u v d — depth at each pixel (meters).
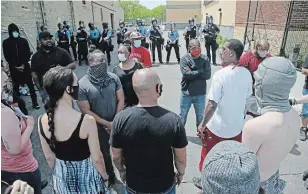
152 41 11.22
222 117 2.63
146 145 1.74
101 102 2.74
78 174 1.91
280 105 1.51
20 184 1.34
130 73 3.19
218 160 0.97
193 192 3.02
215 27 10.42
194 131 4.59
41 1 11.30
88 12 20.31
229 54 2.53
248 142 1.56
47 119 1.84
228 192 0.92
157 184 1.84
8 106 1.94
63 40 10.68
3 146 1.89
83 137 1.83
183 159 1.90
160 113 1.76
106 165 2.92
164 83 7.90
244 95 2.58
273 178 1.71
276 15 9.56
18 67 5.33
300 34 8.63
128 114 1.76
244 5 13.41
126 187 1.95
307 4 8.40
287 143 1.57
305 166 3.47
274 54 9.60
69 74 1.78
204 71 3.89
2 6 8.16
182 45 17.84
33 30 10.51
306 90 4.03
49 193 2.97
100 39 11.45
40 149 3.96
